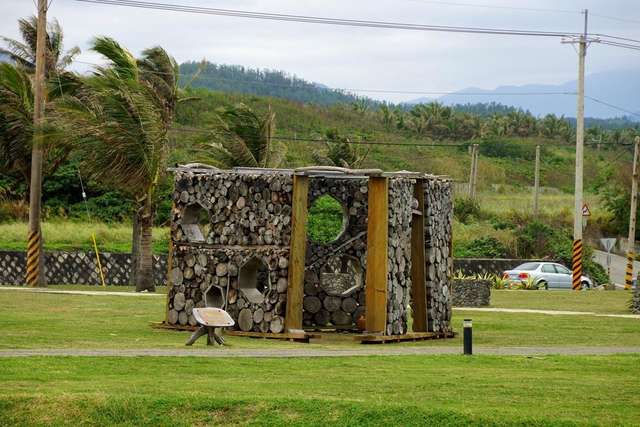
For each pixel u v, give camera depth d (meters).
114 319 28.78
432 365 19.67
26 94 46.34
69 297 36.66
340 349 22.67
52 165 47.22
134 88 40.22
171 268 26.84
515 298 43.09
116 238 58.44
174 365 18.75
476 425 14.29
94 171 40.66
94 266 50.00
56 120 40.53
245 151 47.19
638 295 36.00
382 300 24.89
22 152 47.56
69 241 56.66
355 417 14.69
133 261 49.22
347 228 28.28
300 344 23.98
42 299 35.28
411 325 30.11
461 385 17.09
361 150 91.56
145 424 14.90
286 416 14.86
